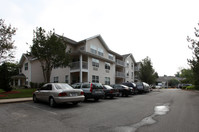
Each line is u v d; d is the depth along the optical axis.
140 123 5.26
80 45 24.34
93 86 11.16
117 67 36.91
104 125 4.99
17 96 13.37
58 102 8.04
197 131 4.39
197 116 6.38
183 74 43.69
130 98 14.23
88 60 22.73
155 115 6.57
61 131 4.37
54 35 16.58
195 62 18.30
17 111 7.32
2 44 13.77
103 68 26.94
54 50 15.90
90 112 7.15
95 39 25.83
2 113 6.86
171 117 6.19
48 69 17.09
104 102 11.01
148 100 12.48
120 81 35.56
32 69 27.53
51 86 9.10
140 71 32.81
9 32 14.09
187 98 14.30
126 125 5.00
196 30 17.44
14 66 33.50
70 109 7.94
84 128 4.66
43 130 4.45
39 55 16.30
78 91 8.83
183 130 4.48
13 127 4.73
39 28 16.33
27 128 4.63
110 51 29.39
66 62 16.91
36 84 25.52
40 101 10.67
